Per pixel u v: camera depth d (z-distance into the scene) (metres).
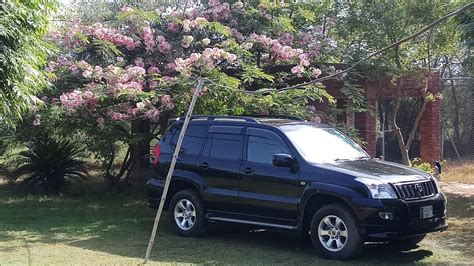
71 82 12.89
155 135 13.43
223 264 7.82
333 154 8.92
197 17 13.10
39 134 13.88
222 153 9.42
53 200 14.05
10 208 12.84
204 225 9.59
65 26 13.27
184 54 13.34
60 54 13.25
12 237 9.77
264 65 13.51
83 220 11.38
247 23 13.67
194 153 9.73
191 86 11.56
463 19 12.58
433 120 17.25
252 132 9.20
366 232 7.83
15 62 7.54
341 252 7.98
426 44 14.65
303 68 12.86
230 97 12.00
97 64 13.36
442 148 19.53
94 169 16.84
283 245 9.16
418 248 8.83
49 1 8.47
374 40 14.07
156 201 10.10
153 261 8.00
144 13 13.07
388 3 13.96
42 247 8.96
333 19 14.55
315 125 9.52
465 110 19.77
